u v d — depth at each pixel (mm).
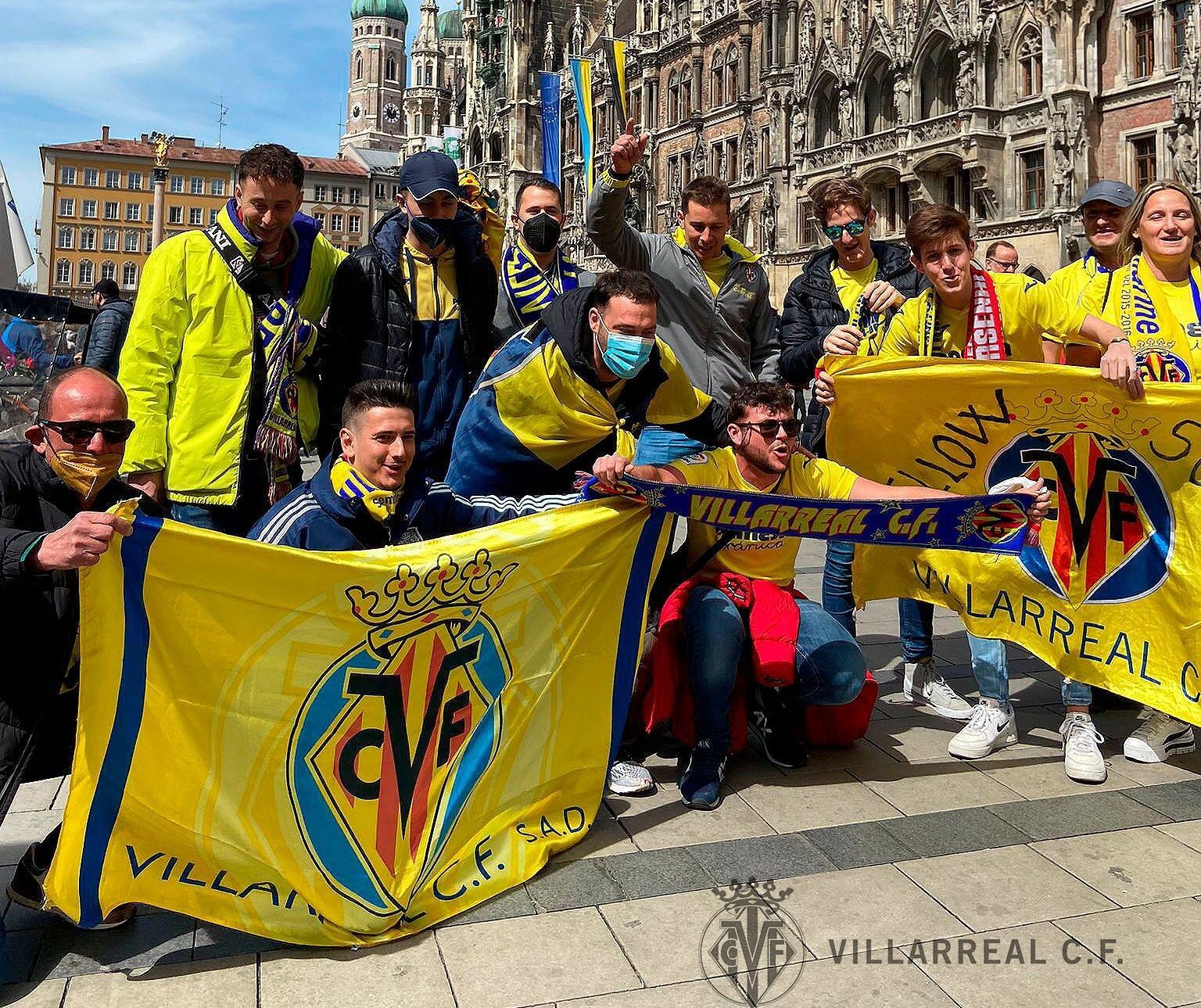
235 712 3664
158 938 3764
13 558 3205
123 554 3408
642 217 54594
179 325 4863
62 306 13203
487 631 4223
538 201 5852
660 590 5352
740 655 5023
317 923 3699
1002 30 33812
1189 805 4883
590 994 3416
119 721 3449
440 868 4008
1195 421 5008
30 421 13078
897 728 6094
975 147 33906
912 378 5359
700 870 4258
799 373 6156
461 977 3521
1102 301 5664
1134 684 5250
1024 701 6543
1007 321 5496
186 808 3582
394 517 4293
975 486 5559
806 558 11617
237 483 4953
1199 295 5418
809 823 4723
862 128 40125
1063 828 4633
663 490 4418
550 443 4738
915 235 5438
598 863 4332
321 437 5660
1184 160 29047
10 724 3457
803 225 43250
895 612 9117
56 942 3730
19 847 4508
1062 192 31812
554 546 4312
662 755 5664
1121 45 31219
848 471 5203
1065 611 5410
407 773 4016
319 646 3803
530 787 4406
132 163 103750
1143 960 3586
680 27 52031
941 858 4355
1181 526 5113
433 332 5445
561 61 69625
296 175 4836
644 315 4301
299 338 5199
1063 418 5277
